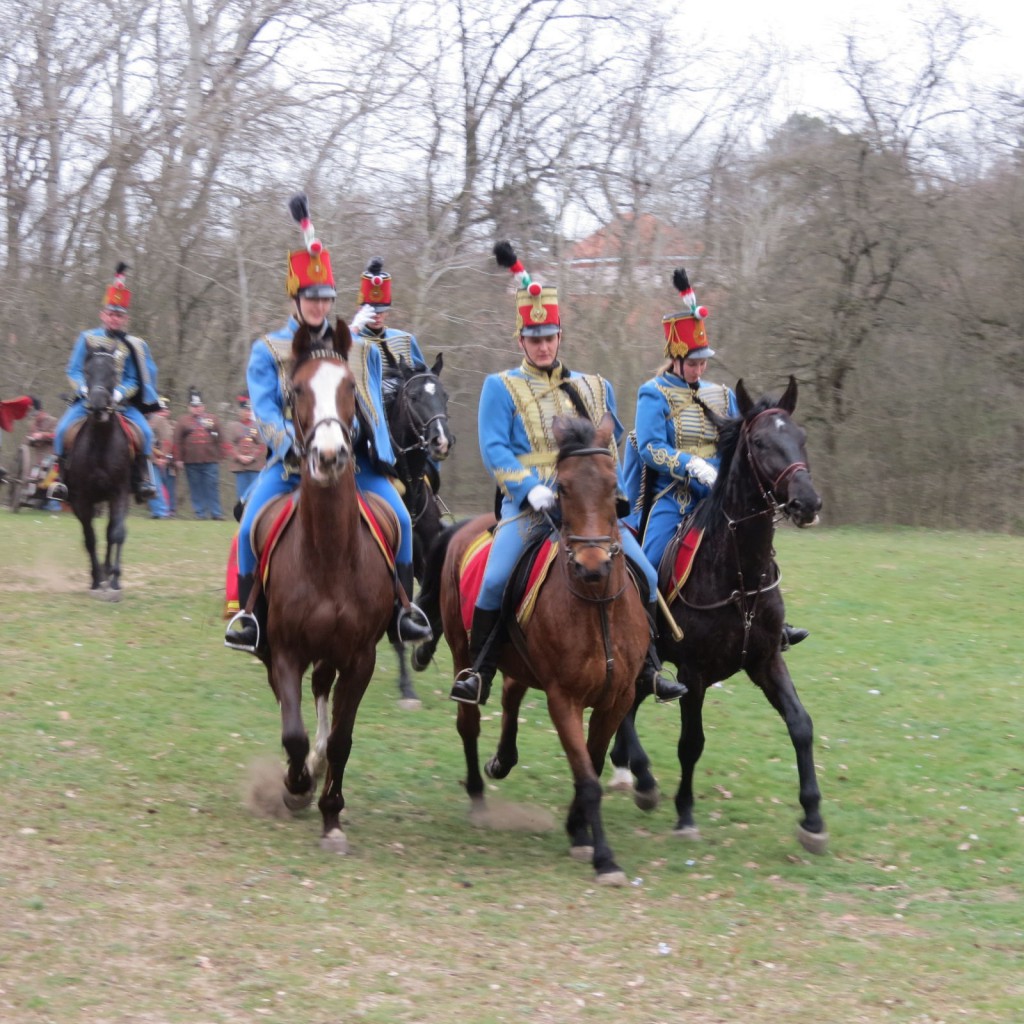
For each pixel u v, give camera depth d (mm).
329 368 6305
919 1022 4996
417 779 8242
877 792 8344
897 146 27094
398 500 7352
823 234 27422
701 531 7312
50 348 25203
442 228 27984
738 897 6410
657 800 7906
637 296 27562
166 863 6195
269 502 7023
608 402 7199
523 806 7875
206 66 24219
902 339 27969
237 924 5477
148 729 8641
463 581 7352
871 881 6801
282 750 8484
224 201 24594
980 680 11242
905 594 15375
